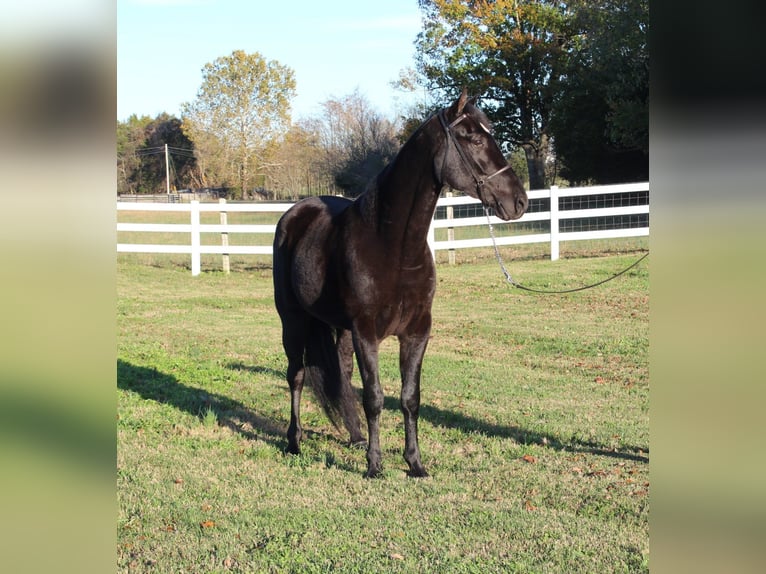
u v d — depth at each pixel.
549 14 35.78
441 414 6.87
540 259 16.48
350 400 5.93
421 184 4.93
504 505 4.67
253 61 50.00
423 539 4.17
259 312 12.99
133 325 11.76
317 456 5.82
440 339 10.53
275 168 49.47
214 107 50.56
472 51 37.94
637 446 5.82
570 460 5.52
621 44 26.69
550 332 10.67
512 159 45.28
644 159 30.73
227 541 4.16
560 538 4.14
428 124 4.93
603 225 21.75
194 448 5.96
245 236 23.83
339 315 5.40
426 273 5.12
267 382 8.30
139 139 56.78
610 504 4.64
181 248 16.27
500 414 6.82
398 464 5.56
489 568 3.79
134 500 4.79
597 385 7.91
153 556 3.97
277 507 4.68
